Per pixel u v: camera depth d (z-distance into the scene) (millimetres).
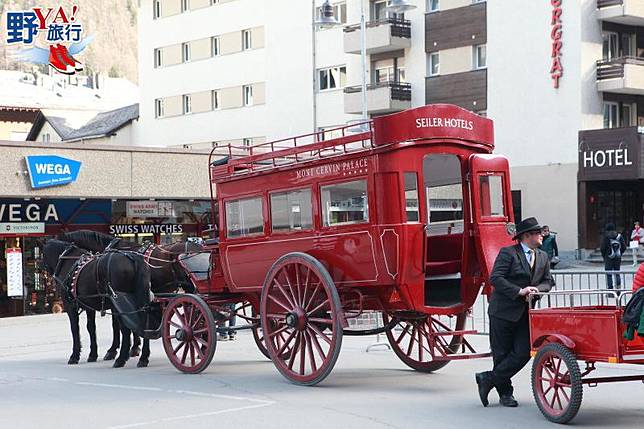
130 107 72062
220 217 15922
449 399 12555
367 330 14609
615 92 44906
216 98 62094
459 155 13438
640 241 40750
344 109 51688
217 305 16375
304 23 56344
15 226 27797
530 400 12344
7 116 74812
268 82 58531
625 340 10055
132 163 28203
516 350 11570
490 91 46938
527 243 11680
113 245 18375
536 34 45062
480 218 13328
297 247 14344
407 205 13047
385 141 12922
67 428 11031
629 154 41906
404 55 50969
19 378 15906
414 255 12969
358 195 13375
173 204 30547
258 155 15070
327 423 10961
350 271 13555
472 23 47656
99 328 25188
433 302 14148
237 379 14992
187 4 63625
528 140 45531
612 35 45438
